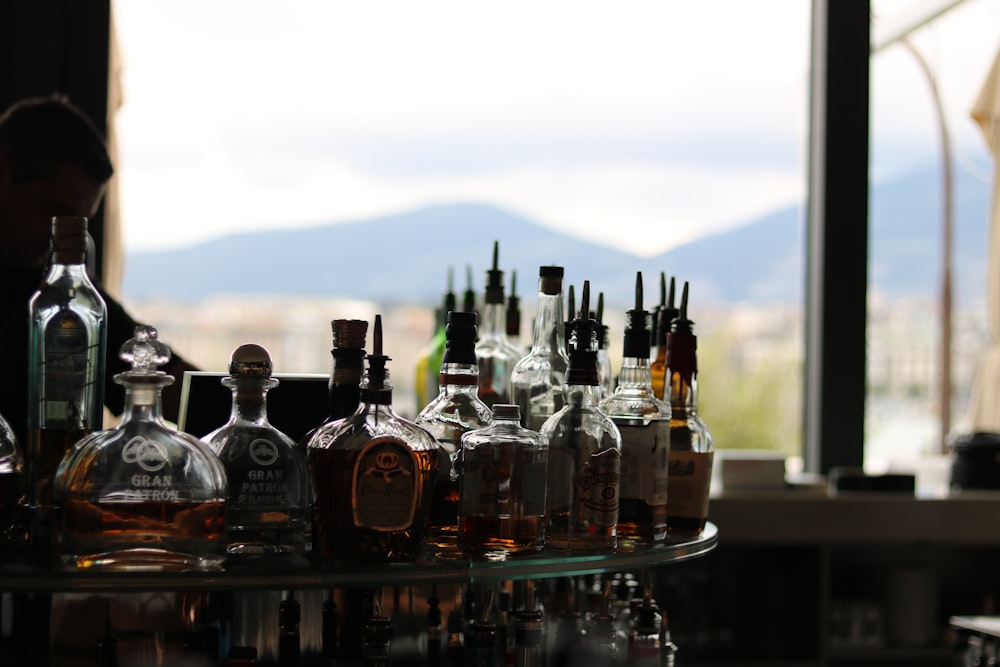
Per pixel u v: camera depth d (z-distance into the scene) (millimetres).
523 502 1018
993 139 3584
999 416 3482
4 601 1033
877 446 3570
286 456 1015
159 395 962
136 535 896
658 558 1078
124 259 2969
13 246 1748
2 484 1012
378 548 951
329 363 1140
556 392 1291
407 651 1164
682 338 1263
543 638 1192
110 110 2861
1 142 1733
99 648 1054
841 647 2914
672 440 1238
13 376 1627
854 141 3264
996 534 2867
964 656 2049
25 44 2773
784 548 2949
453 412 1131
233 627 1096
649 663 1243
